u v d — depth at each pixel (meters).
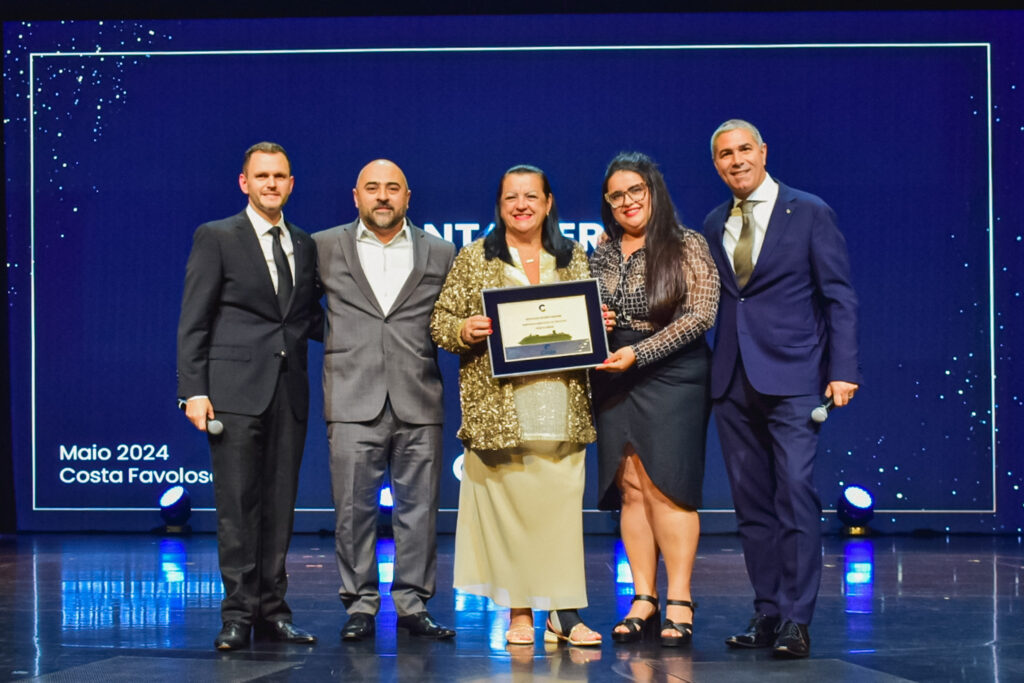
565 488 2.97
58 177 5.99
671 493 2.98
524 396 2.95
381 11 5.98
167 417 6.01
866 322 5.91
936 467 5.91
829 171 5.91
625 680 2.50
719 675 2.55
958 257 5.89
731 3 5.91
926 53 5.88
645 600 3.09
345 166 6.01
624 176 3.02
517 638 2.96
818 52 5.91
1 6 5.93
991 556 5.04
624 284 3.04
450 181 6.01
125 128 6.00
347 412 3.11
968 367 5.90
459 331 2.94
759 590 3.05
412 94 6.00
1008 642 3.00
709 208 5.94
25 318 6.01
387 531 5.98
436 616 3.43
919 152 5.89
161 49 5.99
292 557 5.06
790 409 2.96
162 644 2.97
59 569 4.57
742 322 3.02
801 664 2.68
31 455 6.03
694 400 3.04
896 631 3.17
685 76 5.95
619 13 5.96
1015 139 5.86
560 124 5.98
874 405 5.92
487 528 3.03
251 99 6.00
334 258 3.19
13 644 2.97
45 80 5.99
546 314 2.91
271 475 3.06
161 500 5.92
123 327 6.01
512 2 5.95
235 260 3.01
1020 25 5.86
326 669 2.64
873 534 5.93
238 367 2.99
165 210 6.01
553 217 3.09
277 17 5.99
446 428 5.90
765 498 3.07
